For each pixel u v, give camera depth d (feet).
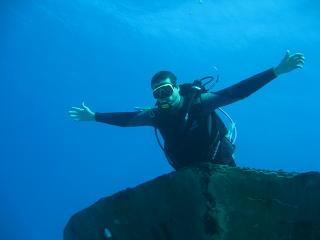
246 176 9.82
